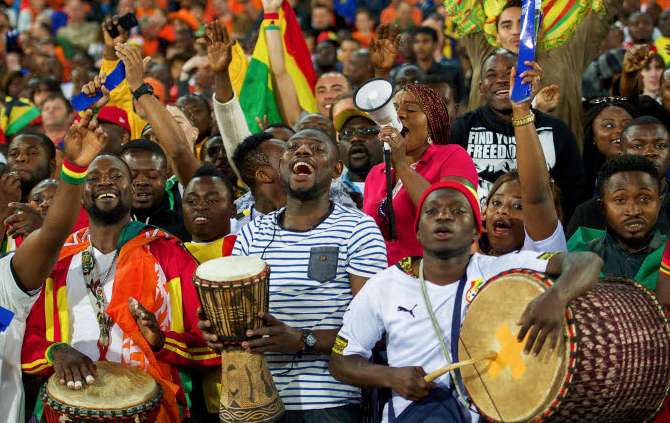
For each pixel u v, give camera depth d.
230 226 12.14
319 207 10.11
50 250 9.88
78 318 10.40
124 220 10.67
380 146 13.23
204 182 11.59
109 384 9.77
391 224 10.55
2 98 23.08
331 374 9.49
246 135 13.61
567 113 14.52
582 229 10.79
